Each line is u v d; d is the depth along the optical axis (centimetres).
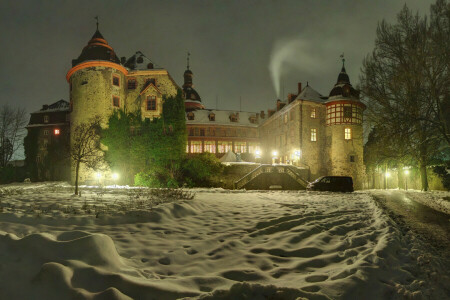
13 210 700
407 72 2033
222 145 5319
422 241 591
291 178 2756
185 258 452
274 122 4881
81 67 3591
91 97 3534
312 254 496
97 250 372
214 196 1505
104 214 692
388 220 761
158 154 2717
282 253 495
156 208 810
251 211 958
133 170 2802
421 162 2494
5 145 4997
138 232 600
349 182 2248
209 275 375
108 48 3809
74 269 326
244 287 305
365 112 2648
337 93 3938
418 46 2038
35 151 4922
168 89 4022
